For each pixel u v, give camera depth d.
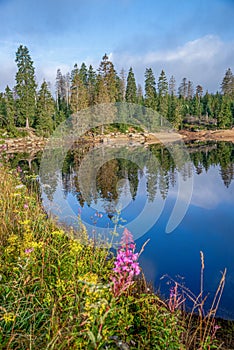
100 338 2.00
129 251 2.35
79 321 2.13
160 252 5.14
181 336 2.75
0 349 1.89
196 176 12.66
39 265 3.08
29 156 19.19
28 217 4.46
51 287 2.58
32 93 33.28
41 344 2.04
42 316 2.24
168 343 2.32
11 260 3.08
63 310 2.30
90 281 2.40
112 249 4.19
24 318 2.26
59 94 41.66
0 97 32.38
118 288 2.40
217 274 4.55
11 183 6.39
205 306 3.73
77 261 3.06
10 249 3.07
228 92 51.41
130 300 2.71
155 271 4.58
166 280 4.33
